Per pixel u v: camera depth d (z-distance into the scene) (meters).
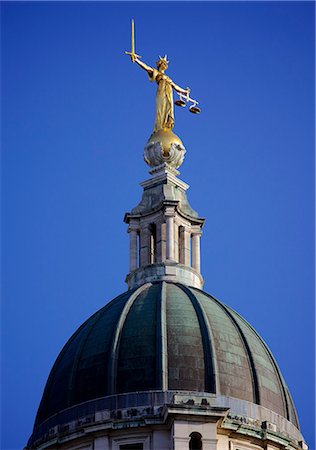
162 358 174.62
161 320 177.88
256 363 178.38
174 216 191.88
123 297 184.88
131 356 175.62
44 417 179.50
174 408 167.62
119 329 178.38
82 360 178.12
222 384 174.25
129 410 171.25
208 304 182.50
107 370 175.50
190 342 176.50
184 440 166.75
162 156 196.38
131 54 199.25
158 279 187.75
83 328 184.62
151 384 173.50
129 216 193.50
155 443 169.00
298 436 178.88
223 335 178.50
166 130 198.25
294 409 181.88
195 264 192.38
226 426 170.75
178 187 195.75
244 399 175.00
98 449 170.38
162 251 190.12
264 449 173.62
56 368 182.50
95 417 172.00
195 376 174.25
